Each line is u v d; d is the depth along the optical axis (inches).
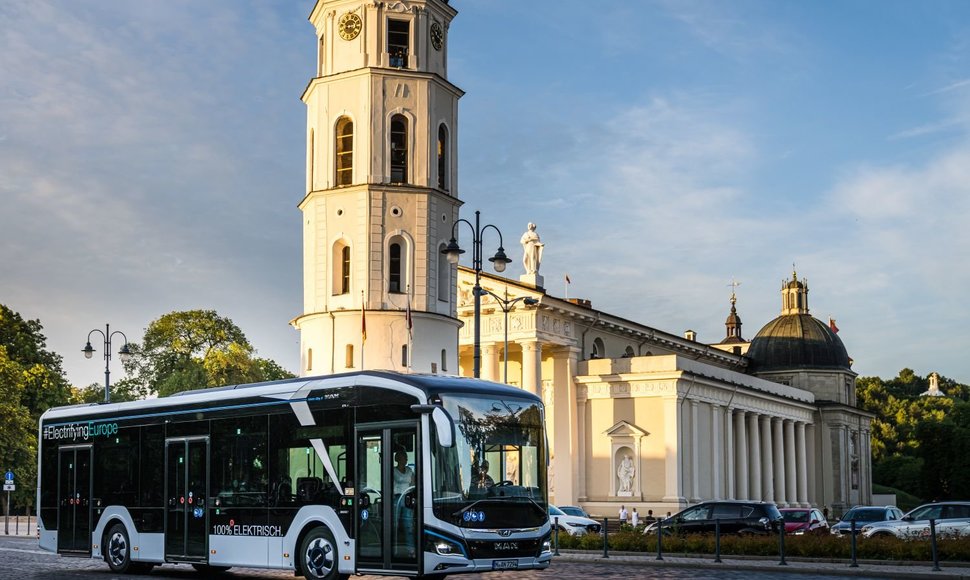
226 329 5137.8
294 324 2910.9
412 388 1099.3
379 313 2716.5
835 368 5625.0
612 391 3846.0
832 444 5349.4
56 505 1491.1
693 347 5007.4
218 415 1289.4
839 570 1514.5
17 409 3860.7
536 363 3740.2
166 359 5024.6
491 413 1116.5
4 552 1903.3
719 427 4042.8
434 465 1072.8
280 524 1198.3
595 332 4148.6
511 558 1088.8
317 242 2807.6
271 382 1257.4
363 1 2792.8
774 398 4606.3
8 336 4375.0
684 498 3725.4
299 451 1192.8
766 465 4559.5
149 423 1378.0
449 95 2881.4
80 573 1408.7
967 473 5930.1
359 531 1122.0
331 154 2805.1
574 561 1793.8
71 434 1486.2
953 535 1843.0
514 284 3779.5
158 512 1348.4
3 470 3843.5
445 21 2903.5
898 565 1630.2
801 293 5979.3
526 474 1124.5
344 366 2723.9
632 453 3782.0
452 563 1058.1
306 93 2918.3
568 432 3870.6
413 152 2780.5
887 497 5713.6
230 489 1261.1
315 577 1162.6
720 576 1432.1
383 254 2743.6
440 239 2819.9
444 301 2827.3
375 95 2763.3
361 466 1130.0
